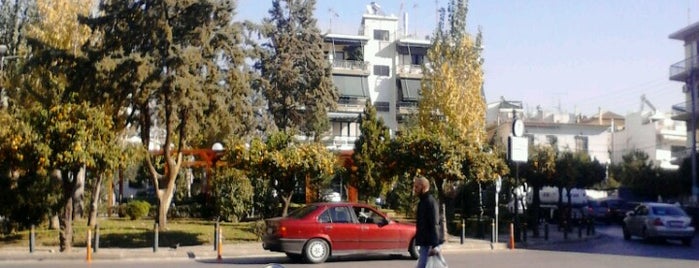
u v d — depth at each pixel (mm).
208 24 27641
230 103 28812
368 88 67875
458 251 23703
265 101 53281
